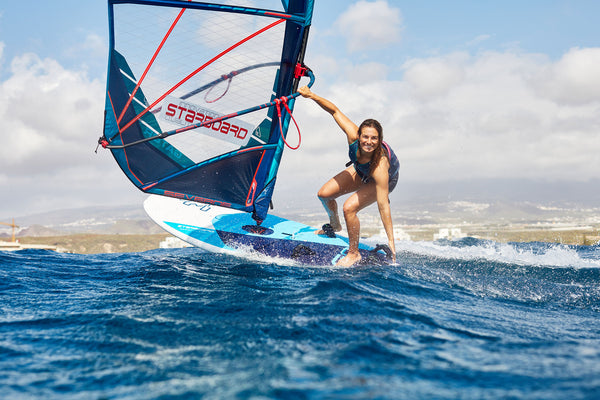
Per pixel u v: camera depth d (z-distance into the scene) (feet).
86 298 10.96
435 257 17.20
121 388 5.48
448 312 9.55
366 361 6.26
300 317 8.68
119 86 14.98
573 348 7.18
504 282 13.21
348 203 15.49
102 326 8.35
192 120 16.02
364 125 14.03
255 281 12.80
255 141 16.98
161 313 9.27
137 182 16.24
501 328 8.50
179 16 14.89
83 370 6.12
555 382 5.45
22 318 9.00
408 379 5.58
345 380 5.55
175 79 15.47
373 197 15.79
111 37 14.42
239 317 8.81
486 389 5.25
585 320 9.61
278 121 16.92
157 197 19.60
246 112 15.78
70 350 7.00
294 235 18.11
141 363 6.36
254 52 15.92
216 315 9.03
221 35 15.46
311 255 16.49
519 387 5.29
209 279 13.24
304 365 6.12
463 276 13.87
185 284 12.55
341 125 15.58
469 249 21.09
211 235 17.78
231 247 17.38
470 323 8.73
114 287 12.42
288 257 16.58
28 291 11.84
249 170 17.43
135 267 15.69
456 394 5.09
